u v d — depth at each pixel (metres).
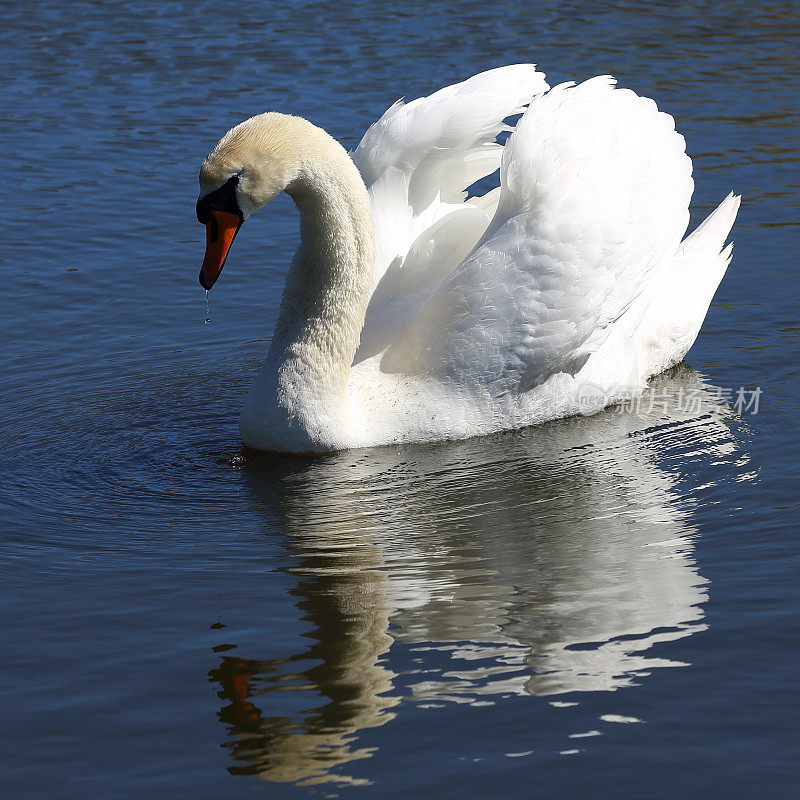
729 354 15.70
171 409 14.44
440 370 13.66
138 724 8.78
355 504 12.16
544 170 13.64
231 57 27.47
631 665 9.33
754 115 23.41
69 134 23.44
